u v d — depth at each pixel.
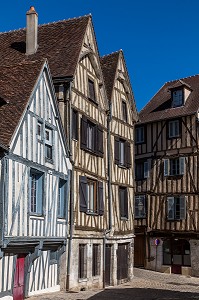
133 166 21.48
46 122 13.98
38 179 13.66
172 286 19.62
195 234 24.67
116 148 19.70
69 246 15.29
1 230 11.34
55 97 14.45
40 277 13.95
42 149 13.66
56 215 14.41
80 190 16.22
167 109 27.12
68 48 16.61
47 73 14.13
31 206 13.29
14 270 12.36
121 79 20.52
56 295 14.03
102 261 17.84
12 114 12.45
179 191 25.59
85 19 17.73
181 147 25.81
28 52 16.78
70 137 15.52
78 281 15.89
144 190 26.97
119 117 20.25
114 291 16.62
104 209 18.28
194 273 24.48
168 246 25.83
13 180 11.98
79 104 16.44
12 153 11.95
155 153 26.80
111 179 19.05
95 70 18.05
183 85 26.48
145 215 26.70
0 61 16.58
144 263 26.44
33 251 13.24
